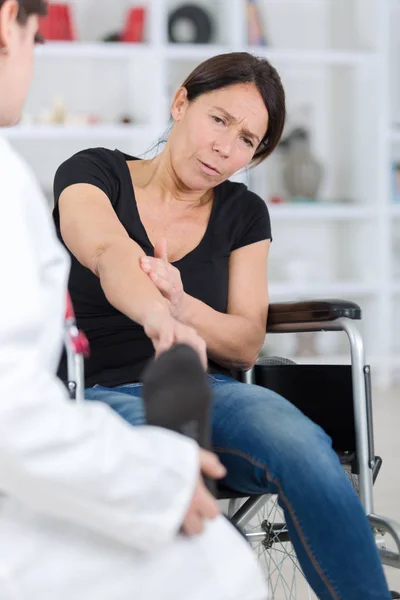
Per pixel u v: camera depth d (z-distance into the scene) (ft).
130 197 6.31
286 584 7.15
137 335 6.18
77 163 6.18
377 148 19.53
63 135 18.37
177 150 6.34
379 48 19.45
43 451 2.39
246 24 19.40
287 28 20.38
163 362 3.12
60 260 2.77
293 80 20.26
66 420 2.43
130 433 2.57
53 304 2.67
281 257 20.63
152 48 18.70
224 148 6.17
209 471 2.97
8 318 2.44
